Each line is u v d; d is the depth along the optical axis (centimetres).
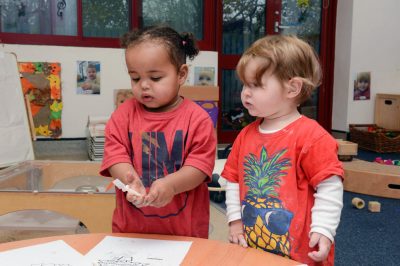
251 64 77
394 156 337
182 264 64
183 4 331
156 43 78
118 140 84
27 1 284
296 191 76
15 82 245
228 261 65
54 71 284
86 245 71
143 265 64
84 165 170
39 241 73
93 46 301
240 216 83
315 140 75
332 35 387
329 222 72
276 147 79
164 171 83
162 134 84
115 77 299
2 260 65
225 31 349
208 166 80
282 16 364
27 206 136
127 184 71
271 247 76
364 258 155
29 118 250
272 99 77
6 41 281
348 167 255
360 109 386
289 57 76
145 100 80
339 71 386
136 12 313
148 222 85
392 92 394
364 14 371
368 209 215
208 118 85
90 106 296
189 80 319
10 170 163
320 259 69
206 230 88
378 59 384
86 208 136
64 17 294
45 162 171
